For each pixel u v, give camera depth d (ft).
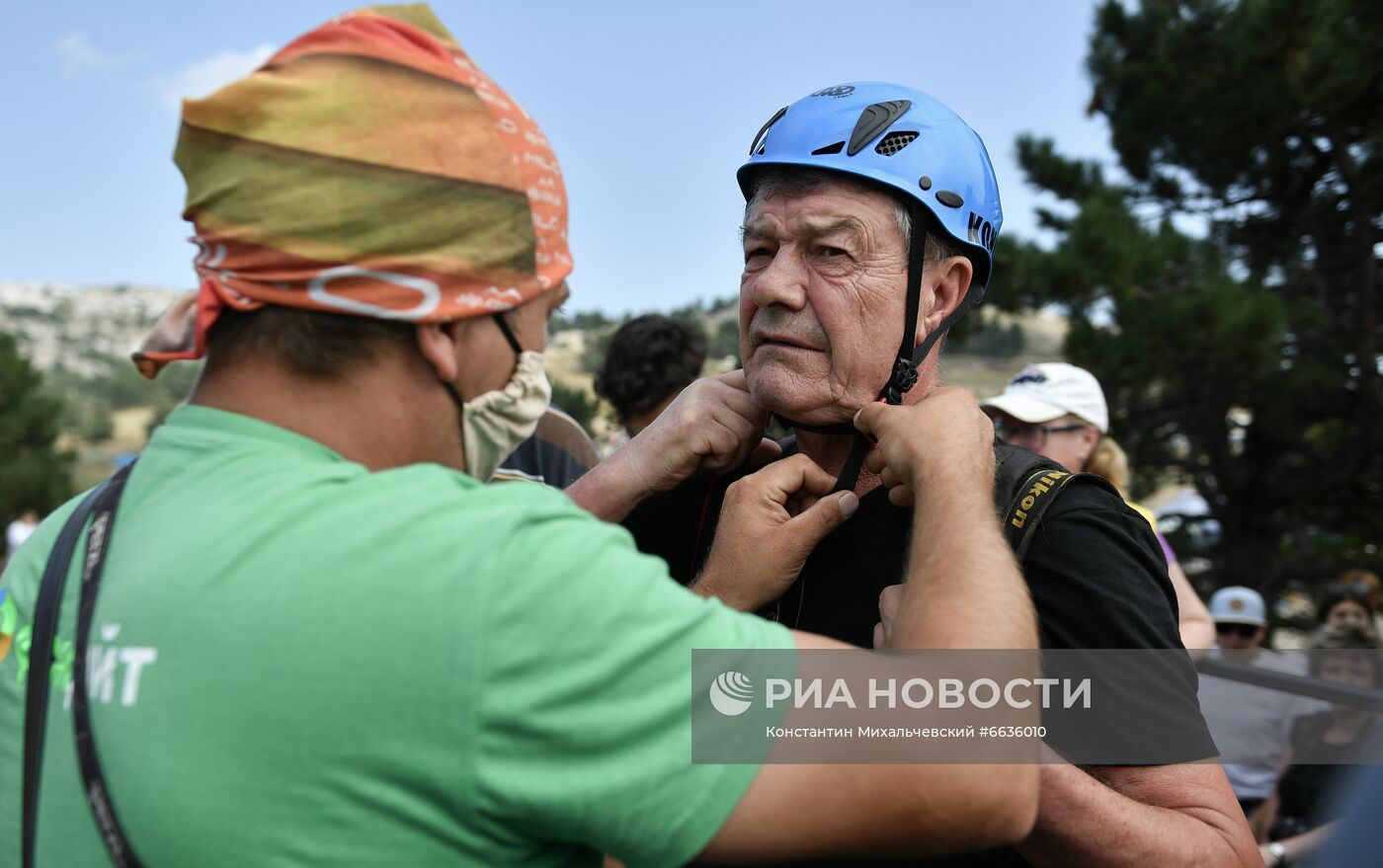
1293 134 32.04
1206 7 31.86
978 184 4.45
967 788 2.75
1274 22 28.81
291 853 2.55
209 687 2.60
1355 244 31.76
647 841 2.66
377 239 2.89
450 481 2.91
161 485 3.00
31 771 2.87
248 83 2.90
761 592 4.17
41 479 68.39
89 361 429.79
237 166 2.89
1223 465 33.06
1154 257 28.63
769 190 4.38
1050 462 4.24
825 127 4.27
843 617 4.32
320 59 2.98
